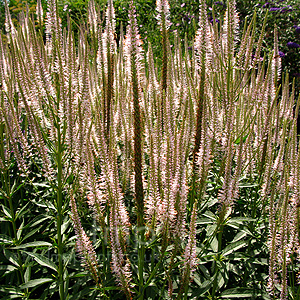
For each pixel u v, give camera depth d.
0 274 3.05
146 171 3.04
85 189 2.91
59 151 2.55
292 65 9.16
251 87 3.62
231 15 2.93
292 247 2.56
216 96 3.16
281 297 2.36
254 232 3.28
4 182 3.24
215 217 2.83
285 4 9.97
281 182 3.13
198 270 3.00
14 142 2.81
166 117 2.43
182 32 8.92
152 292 2.70
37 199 3.62
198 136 2.69
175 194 2.21
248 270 3.04
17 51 2.70
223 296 2.78
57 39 2.42
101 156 2.28
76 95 2.58
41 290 3.18
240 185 3.16
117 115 3.42
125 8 9.34
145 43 8.50
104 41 3.12
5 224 3.34
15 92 3.63
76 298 2.60
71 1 7.94
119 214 2.19
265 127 3.26
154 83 3.13
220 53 3.09
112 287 2.33
